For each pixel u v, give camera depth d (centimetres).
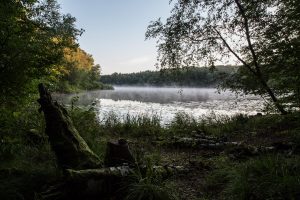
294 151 579
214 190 459
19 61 530
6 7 535
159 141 840
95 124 988
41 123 715
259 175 445
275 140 776
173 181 493
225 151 682
